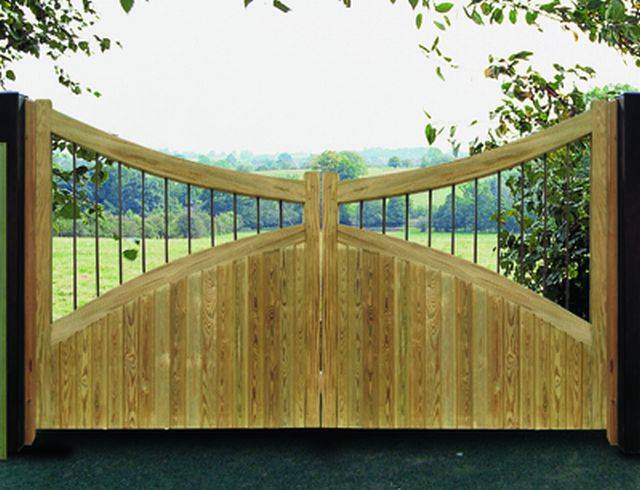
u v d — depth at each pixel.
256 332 2.88
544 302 2.87
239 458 2.75
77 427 2.86
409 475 2.56
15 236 2.74
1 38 4.34
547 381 2.87
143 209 2.93
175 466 2.66
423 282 2.88
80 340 2.85
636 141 2.67
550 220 3.97
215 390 2.89
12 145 2.72
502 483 2.47
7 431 2.78
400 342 2.89
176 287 2.88
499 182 3.09
